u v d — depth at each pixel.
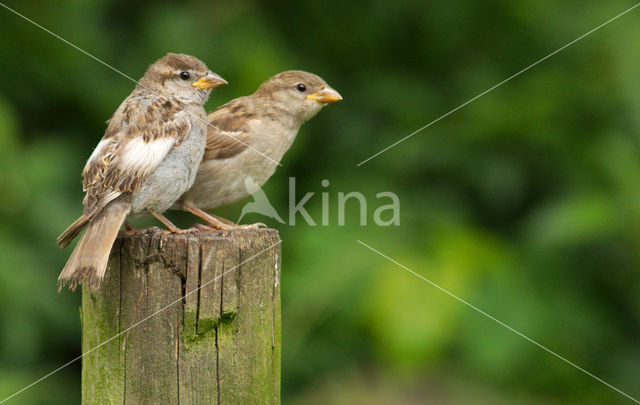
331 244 10.77
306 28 12.45
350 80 12.39
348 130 12.11
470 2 11.98
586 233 10.35
